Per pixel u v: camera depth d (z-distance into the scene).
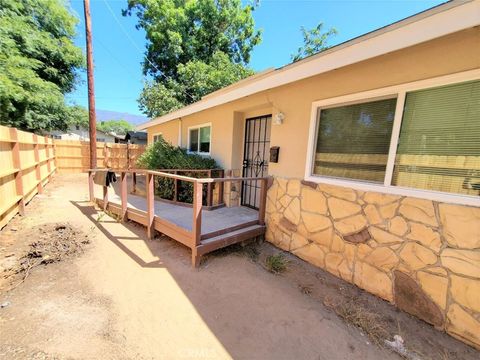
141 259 2.95
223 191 5.07
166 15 13.87
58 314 1.93
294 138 3.29
